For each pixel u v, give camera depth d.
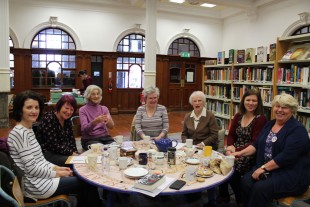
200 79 10.46
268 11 8.41
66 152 2.60
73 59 8.73
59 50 8.48
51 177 2.01
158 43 9.62
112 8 8.90
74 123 3.60
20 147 1.91
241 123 2.86
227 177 1.95
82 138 3.33
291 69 3.87
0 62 6.18
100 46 8.90
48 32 8.45
